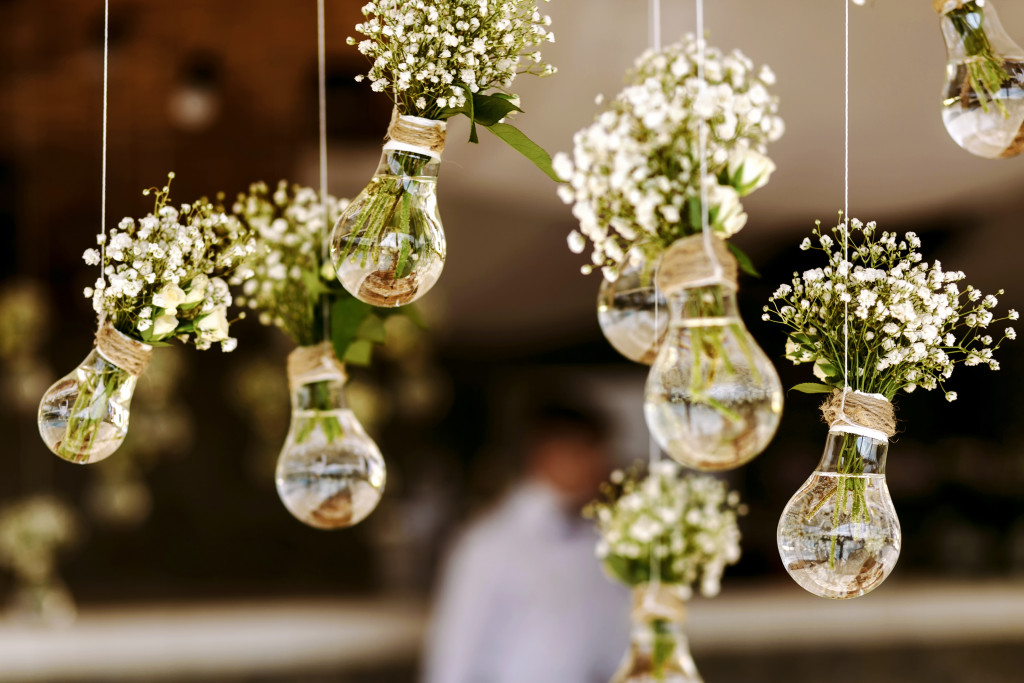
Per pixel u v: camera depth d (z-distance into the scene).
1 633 4.90
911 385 1.07
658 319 1.22
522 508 3.03
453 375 4.80
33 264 5.21
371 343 1.42
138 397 5.17
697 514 1.64
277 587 5.20
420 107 1.08
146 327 1.09
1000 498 4.11
